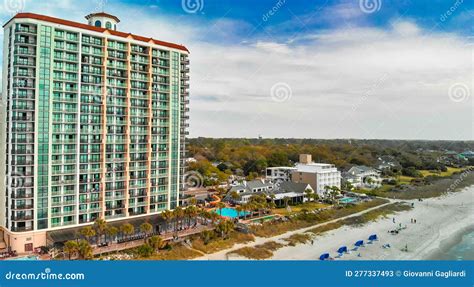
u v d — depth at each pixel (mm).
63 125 83375
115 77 92312
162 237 90375
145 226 87188
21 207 77750
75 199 85000
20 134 78062
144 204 97562
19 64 77875
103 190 89625
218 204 125188
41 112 79875
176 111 105750
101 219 83375
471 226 119500
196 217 110875
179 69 106625
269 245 92250
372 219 126062
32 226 79000
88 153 87375
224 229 92688
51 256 74938
